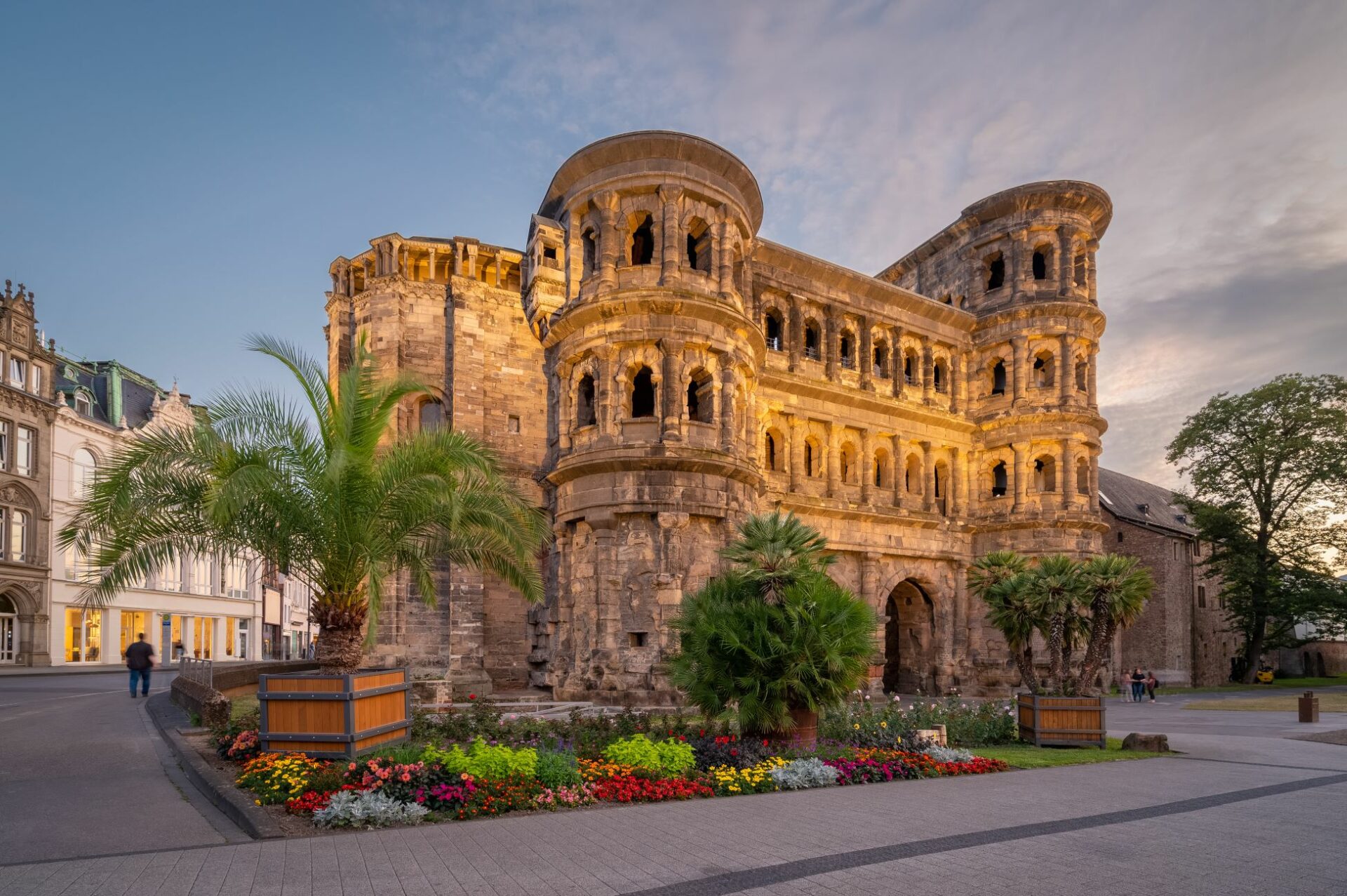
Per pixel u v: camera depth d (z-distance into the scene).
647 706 32.12
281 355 19.80
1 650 57.84
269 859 10.73
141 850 11.13
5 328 59.19
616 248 37.03
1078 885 10.21
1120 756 22.66
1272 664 90.25
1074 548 50.44
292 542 19.36
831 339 48.09
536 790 14.45
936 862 11.11
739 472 35.78
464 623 39.16
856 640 19.48
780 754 18.47
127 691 37.03
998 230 54.44
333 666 19.59
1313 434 61.31
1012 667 50.06
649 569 34.28
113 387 70.88
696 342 35.78
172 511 18.73
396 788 13.55
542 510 41.47
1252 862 11.40
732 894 9.59
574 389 37.81
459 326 41.88
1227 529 63.34
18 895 9.21
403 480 19.55
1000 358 53.44
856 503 47.66
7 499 58.34
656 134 36.31
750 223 41.16
